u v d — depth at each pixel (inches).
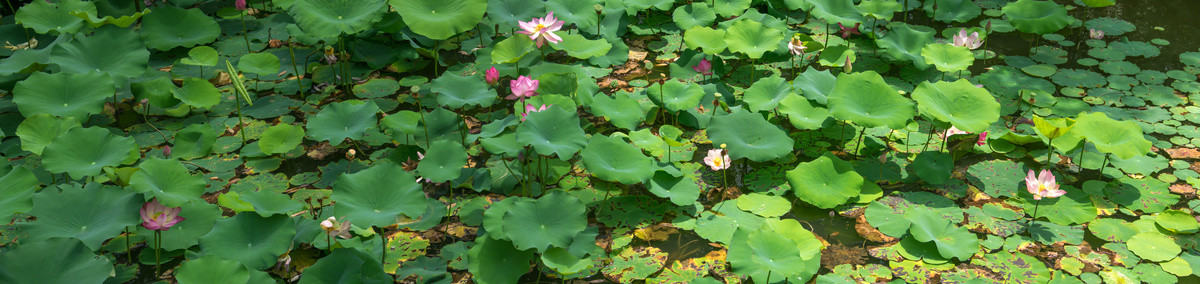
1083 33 205.6
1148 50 194.7
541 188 140.5
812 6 203.9
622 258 124.3
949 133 150.2
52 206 115.1
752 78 185.0
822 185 137.2
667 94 162.1
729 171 150.1
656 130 163.2
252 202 119.6
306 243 123.8
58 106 147.9
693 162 153.0
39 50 169.8
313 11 177.0
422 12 179.3
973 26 212.7
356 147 156.9
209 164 149.7
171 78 182.2
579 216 119.6
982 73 186.1
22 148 137.8
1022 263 121.1
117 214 115.6
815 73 163.8
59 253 105.9
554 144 130.2
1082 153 146.3
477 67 183.8
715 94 156.7
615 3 211.3
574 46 183.6
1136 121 162.1
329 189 142.0
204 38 193.6
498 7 195.9
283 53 196.7
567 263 115.3
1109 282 116.8
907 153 153.1
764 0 217.5
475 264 116.7
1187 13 215.9
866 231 131.0
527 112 144.9
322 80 183.6
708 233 129.0
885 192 142.8
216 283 105.0
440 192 141.3
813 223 134.0
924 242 124.3
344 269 110.0
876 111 145.5
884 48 184.5
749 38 183.6
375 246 125.3
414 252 124.3
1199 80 179.2
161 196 121.9
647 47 202.5
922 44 187.8
